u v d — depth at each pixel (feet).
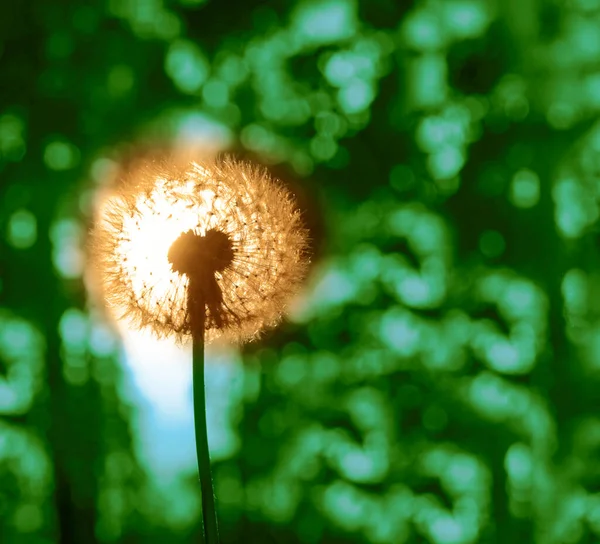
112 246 1.50
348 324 1.79
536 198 1.78
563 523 1.77
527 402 1.78
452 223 1.78
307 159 1.79
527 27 1.77
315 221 1.79
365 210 1.79
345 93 1.79
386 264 1.79
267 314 1.52
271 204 1.51
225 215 1.49
